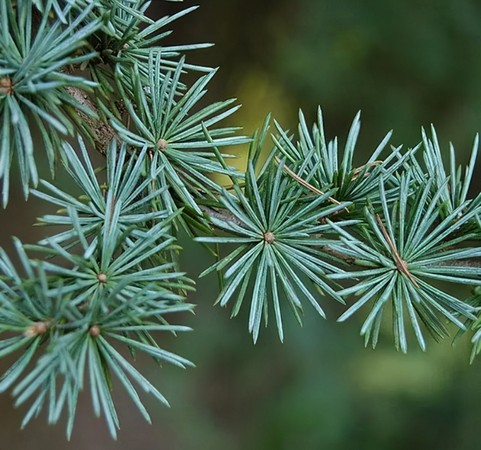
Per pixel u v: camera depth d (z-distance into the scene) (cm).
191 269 96
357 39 98
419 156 98
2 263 29
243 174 33
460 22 95
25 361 28
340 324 98
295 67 100
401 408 94
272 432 96
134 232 30
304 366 96
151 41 33
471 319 32
